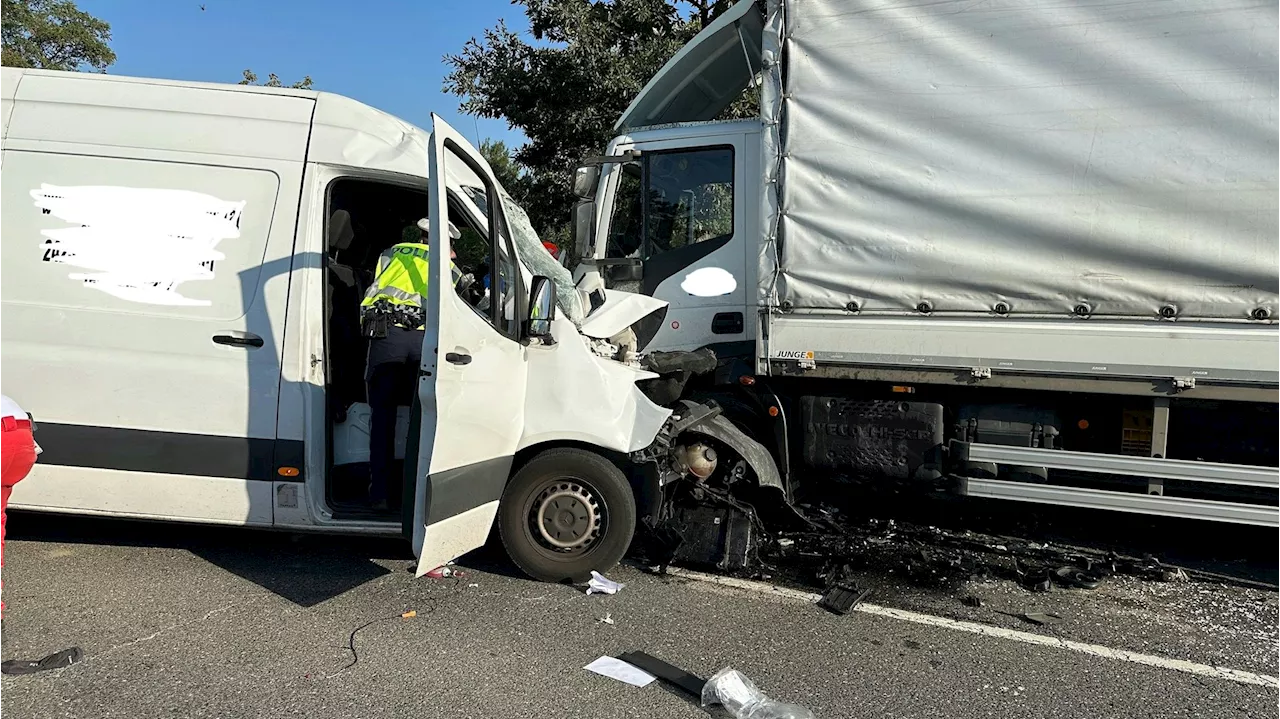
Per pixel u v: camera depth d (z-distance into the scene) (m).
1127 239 4.29
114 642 3.61
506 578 4.55
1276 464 4.50
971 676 3.51
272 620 3.90
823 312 4.86
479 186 4.75
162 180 4.34
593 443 4.36
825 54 4.73
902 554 4.99
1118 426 4.79
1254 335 4.16
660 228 5.75
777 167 4.89
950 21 4.51
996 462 4.77
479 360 4.00
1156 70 4.21
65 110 4.40
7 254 4.30
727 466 4.94
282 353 4.29
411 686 3.30
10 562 4.50
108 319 4.28
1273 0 4.02
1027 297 4.50
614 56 12.20
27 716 2.98
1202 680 3.50
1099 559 4.95
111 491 4.31
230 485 4.31
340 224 4.55
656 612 4.13
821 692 3.34
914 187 4.62
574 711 3.14
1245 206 4.11
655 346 5.74
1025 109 4.42
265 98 4.47
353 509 4.42
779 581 4.61
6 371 4.24
